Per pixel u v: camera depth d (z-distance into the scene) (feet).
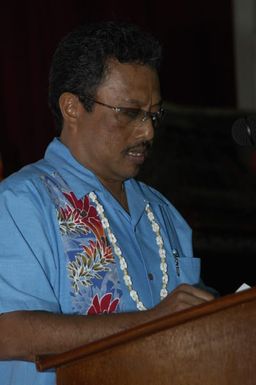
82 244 12.30
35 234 11.93
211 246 25.23
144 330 9.70
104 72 12.25
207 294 11.03
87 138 12.55
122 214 12.91
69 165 12.71
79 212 12.47
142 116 12.28
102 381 9.91
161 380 9.78
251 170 27.04
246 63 35.86
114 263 12.41
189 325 9.71
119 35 12.34
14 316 11.50
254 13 35.86
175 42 34.40
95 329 11.25
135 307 12.35
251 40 35.88
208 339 9.67
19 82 30.66
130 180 13.47
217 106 35.22
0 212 11.96
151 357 9.79
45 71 30.99
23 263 11.77
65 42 12.67
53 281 12.01
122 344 9.82
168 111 27.37
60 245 12.21
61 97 12.69
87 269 12.25
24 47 30.73
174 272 13.12
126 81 12.19
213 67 35.09
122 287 12.35
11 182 12.31
